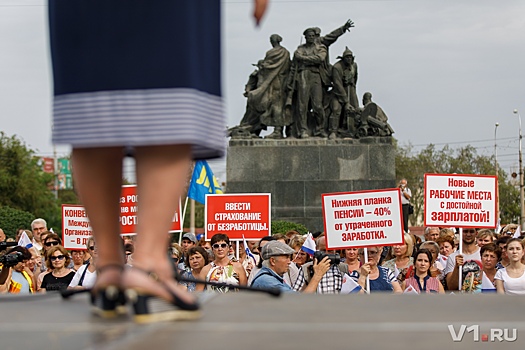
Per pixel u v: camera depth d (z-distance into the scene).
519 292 12.43
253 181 42.09
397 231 14.23
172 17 3.71
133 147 3.87
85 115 3.72
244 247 18.84
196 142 3.73
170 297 3.80
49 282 13.84
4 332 3.59
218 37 3.91
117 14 3.71
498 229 22.69
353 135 42.56
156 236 3.85
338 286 12.48
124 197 16.47
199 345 3.26
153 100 3.70
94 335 3.50
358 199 14.40
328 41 43.09
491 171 92.12
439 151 91.75
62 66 3.76
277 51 43.00
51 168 123.25
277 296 4.57
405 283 13.23
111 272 3.93
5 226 36.94
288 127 43.12
